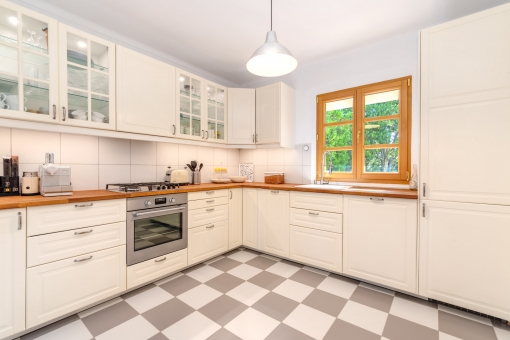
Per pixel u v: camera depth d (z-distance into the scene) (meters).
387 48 2.68
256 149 3.76
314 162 3.24
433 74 1.81
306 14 2.17
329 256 2.36
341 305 1.84
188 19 2.25
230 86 3.86
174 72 2.64
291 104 3.32
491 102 1.61
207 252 2.64
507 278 1.58
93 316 1.69
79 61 1.96
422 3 2.02
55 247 1.60
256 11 2.12
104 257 1.83
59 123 1.84
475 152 1.67
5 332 1.40
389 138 2.72
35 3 1.98
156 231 2.20
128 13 2.16
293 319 1.67
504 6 1.57
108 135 2.14
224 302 1.87
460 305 1.74
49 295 1.57
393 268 2.01
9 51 1.64
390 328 1.58
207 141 3.07
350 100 3.01
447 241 1.78
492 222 1.62
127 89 2.23
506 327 1.59
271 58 1.94
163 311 1.75
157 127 2.47
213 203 2.72
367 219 2.14
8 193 1.72
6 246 1.41
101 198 1.81
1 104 1.61
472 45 1.67
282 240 2.71
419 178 1.87
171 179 2.76
